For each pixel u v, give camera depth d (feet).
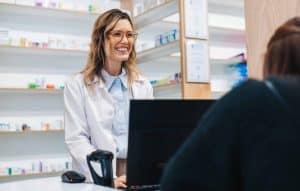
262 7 6.69
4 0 12.29
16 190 4.35
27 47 12.51
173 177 2.50
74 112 6.51
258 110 2.40
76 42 13.29
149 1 13.25
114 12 6.88
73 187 4.52
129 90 6.86
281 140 2.31
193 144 2.51
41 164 12.67
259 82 2.51
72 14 13.52
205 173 2.43
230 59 15.71
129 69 6.99
